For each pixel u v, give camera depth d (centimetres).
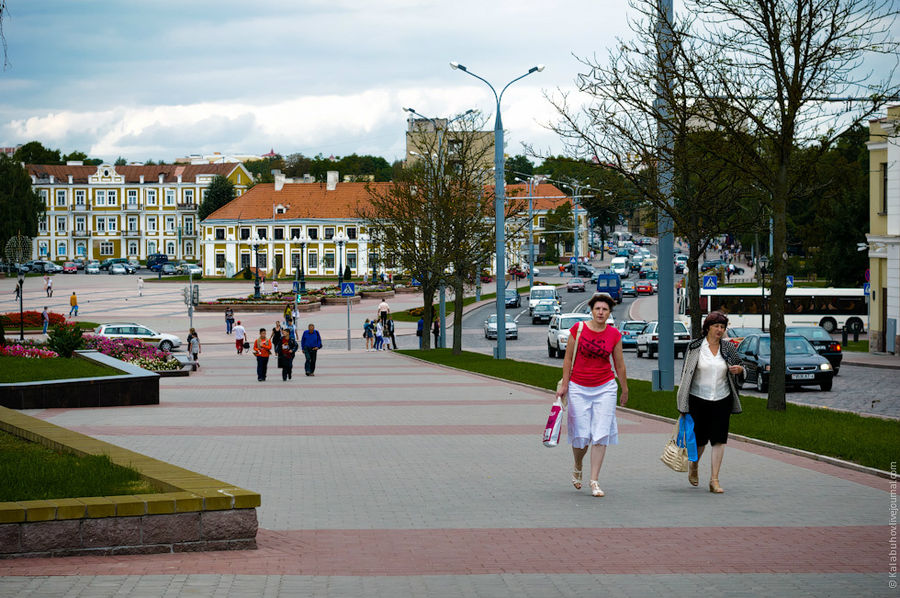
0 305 8031
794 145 1817
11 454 1023
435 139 4838
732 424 1628
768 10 1736
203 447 1470
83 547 762
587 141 2091
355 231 13088
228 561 758
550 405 2170
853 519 926
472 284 4869
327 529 891
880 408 2178
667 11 1959
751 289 6009
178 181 16100
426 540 845
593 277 12469
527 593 677
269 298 8200
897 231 4000
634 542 833
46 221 15975
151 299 8975
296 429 1723
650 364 4100
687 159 1998
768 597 664
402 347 5616
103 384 2189
